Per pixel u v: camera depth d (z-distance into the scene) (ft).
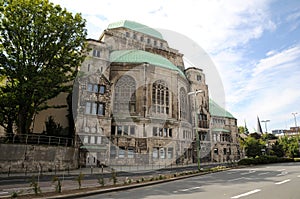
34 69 86.48
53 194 39.60
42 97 87.40
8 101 82.02
